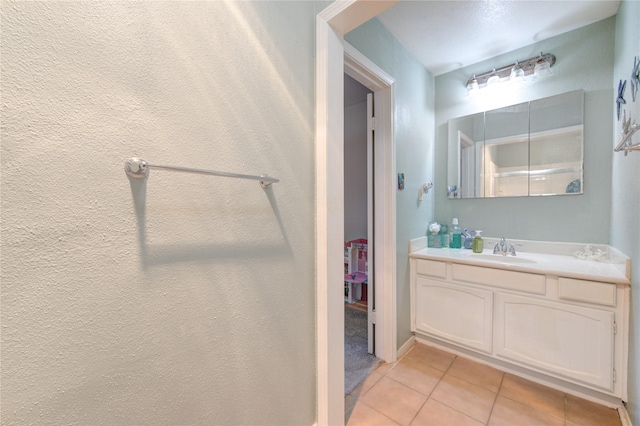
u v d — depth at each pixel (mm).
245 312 897
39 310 521
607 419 1348
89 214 577
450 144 2367
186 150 739
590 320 1414
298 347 1092
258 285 936
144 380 668
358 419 1390
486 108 2186
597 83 1748
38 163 515
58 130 537
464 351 1915
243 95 881
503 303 1685
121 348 629
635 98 1220
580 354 1444
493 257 1897
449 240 2318
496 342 1723
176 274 724
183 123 732
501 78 2074
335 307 1172
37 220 516
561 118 1867
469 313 1823
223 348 837
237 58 864
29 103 505
